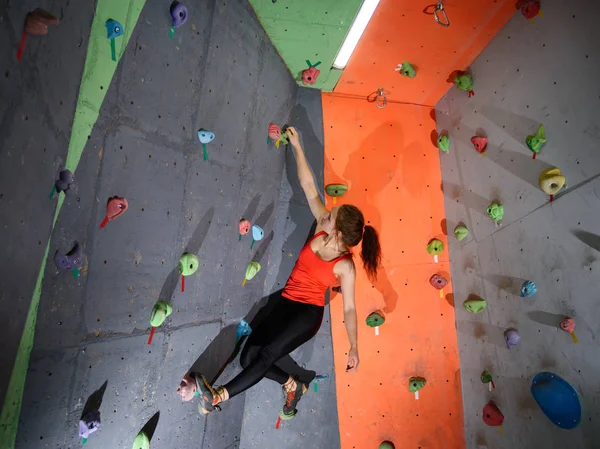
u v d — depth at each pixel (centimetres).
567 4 220
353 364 262
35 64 132
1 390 137
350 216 249
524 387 250
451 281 330
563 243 221
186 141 216
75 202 157
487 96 289
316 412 321
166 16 190
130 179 183
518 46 258
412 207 340
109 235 175
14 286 135
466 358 312
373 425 318
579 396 209
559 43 226
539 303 238
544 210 236
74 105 151
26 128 132
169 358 225
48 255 149
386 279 329
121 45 167
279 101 315
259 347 261
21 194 133
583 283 208
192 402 254
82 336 169
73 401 169
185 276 230
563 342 220
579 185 212
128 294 190
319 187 336
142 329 203
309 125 344
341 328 325
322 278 265
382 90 344
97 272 172
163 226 207
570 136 218
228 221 266
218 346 272
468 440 309
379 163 344
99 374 181
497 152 279
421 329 326
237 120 262
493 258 281
